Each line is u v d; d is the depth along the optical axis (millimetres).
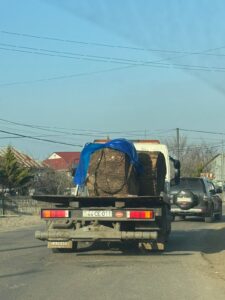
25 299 8570
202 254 13961
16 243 16375
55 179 43625
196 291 9203
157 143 17234
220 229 21609
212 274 10922
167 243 16172
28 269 11422
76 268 11578
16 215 32656
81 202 13391
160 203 13406
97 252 14156
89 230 13172
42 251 14375
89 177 13867
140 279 10297
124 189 13734
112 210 13109
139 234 13086
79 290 9281
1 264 12109
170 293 9031
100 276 10602
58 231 13281
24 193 46000
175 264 12188
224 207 45562
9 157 47625
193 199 24484
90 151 14070
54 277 10492
